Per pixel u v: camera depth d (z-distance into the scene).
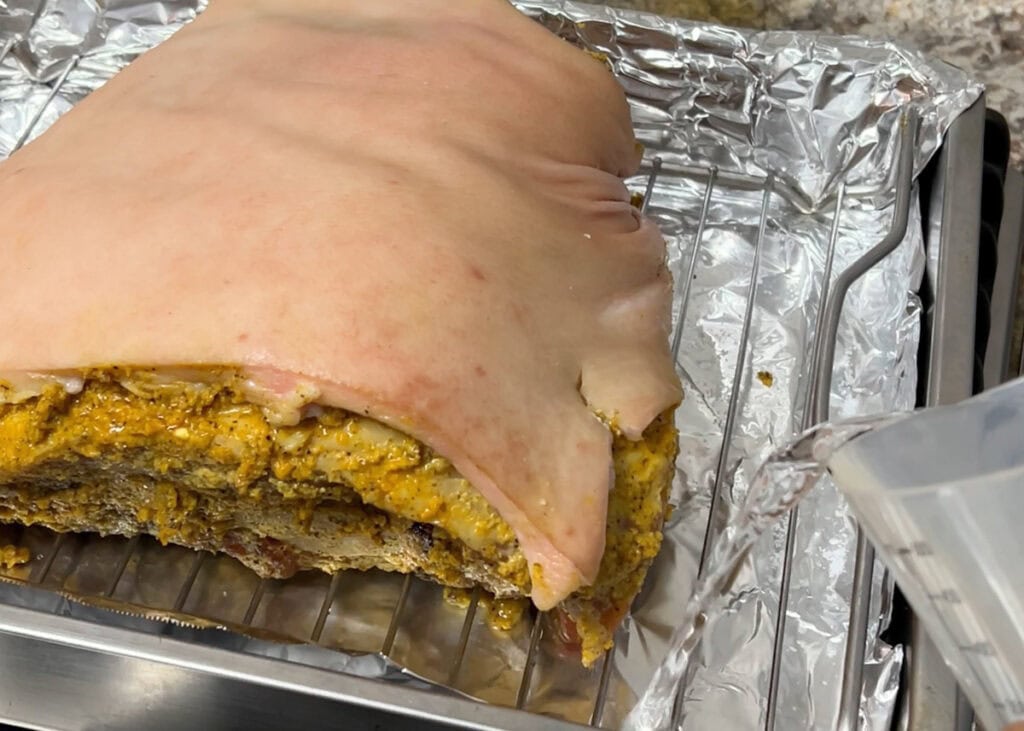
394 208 0.35
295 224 0.35
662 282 0.41
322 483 0.36
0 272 0.36
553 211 0.38
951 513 0.25
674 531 0.43
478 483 0.34
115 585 0.42
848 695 0.36
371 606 0.42
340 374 0.33
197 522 0.40
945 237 0.47
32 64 0.58
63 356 0.34
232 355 0.33
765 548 0.43
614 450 0.36
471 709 0.35
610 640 0.38
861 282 0.49
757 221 0.53
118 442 0.35
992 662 0.27
